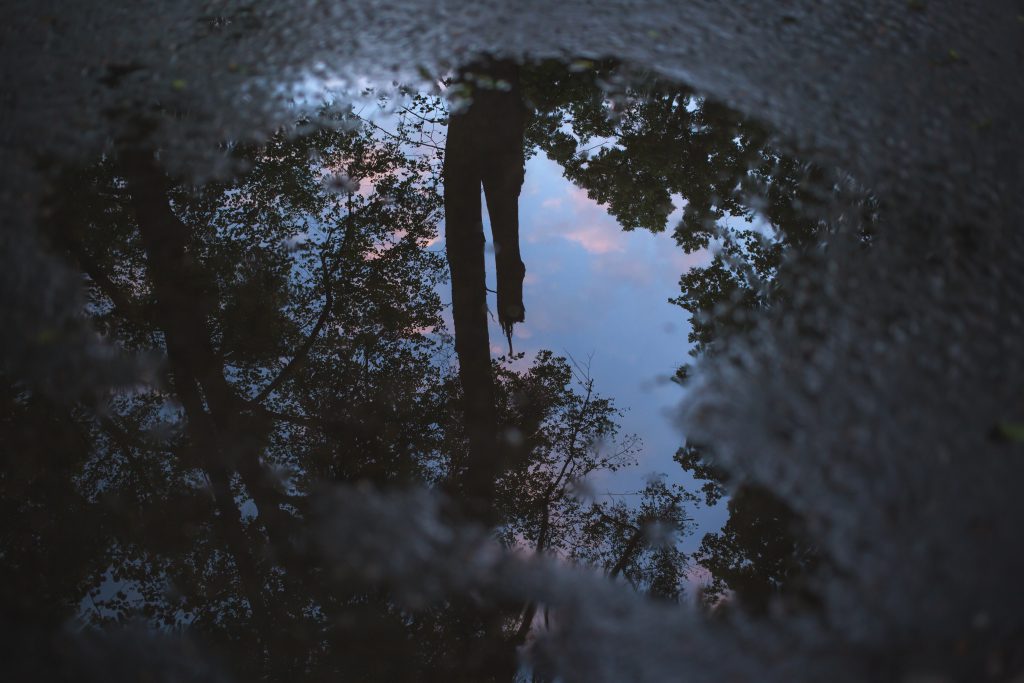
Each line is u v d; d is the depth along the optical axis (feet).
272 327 18.58
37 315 11.19
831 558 7.64
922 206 11.99
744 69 14.89
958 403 8.87
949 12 16.06
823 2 16.52
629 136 19.40
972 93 13.83
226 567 12.89
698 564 10.22
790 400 9.28
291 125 17.19
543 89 18.76
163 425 14.71
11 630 8.11
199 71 15.05
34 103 13.78
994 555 7.30
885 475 8.21
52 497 13.41
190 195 18.76
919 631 6.87
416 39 16.29
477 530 8.78
